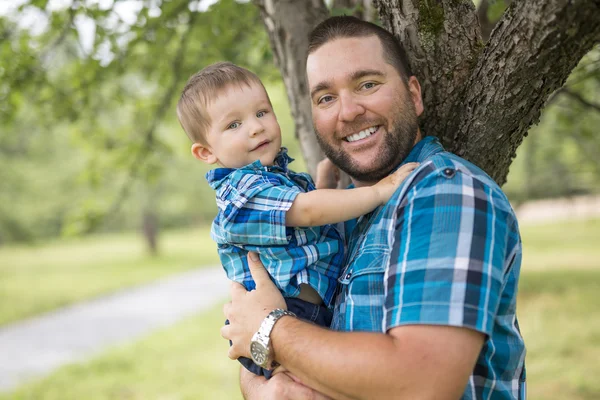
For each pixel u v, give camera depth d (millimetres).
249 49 4645
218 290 15641
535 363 6723
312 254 1724
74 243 35375
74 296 15141
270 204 1685
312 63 1768
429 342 1301
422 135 1951
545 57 1523
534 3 1485
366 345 1357
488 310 1312
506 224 1412
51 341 10211
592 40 1476
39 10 4023
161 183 25062
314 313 1744
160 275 19766
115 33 4273
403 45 1906
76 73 4812
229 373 7523
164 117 5719
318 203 1636
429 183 1436
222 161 1959
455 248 1341
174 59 4816
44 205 23719
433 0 1855
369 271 1541
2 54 4316
